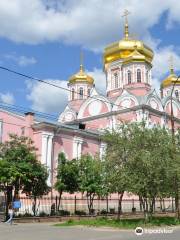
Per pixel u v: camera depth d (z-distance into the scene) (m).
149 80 60.84
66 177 34.56
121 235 19.98
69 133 45.41
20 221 29.06
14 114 43.91
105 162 26.94
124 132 27.59
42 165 32.41
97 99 54.66
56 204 36.56
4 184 29.91
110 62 64.69
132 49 63.34
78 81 68.38
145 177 25.61
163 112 55.81
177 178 26.95
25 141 32.84
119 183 25.73
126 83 60.47
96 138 48.50
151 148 26.42
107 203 41.31
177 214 28.94
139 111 52.97
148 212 29.50
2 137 44.16
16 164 29.44
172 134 28.31
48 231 22.00
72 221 28.70
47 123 42.22
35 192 31.53
